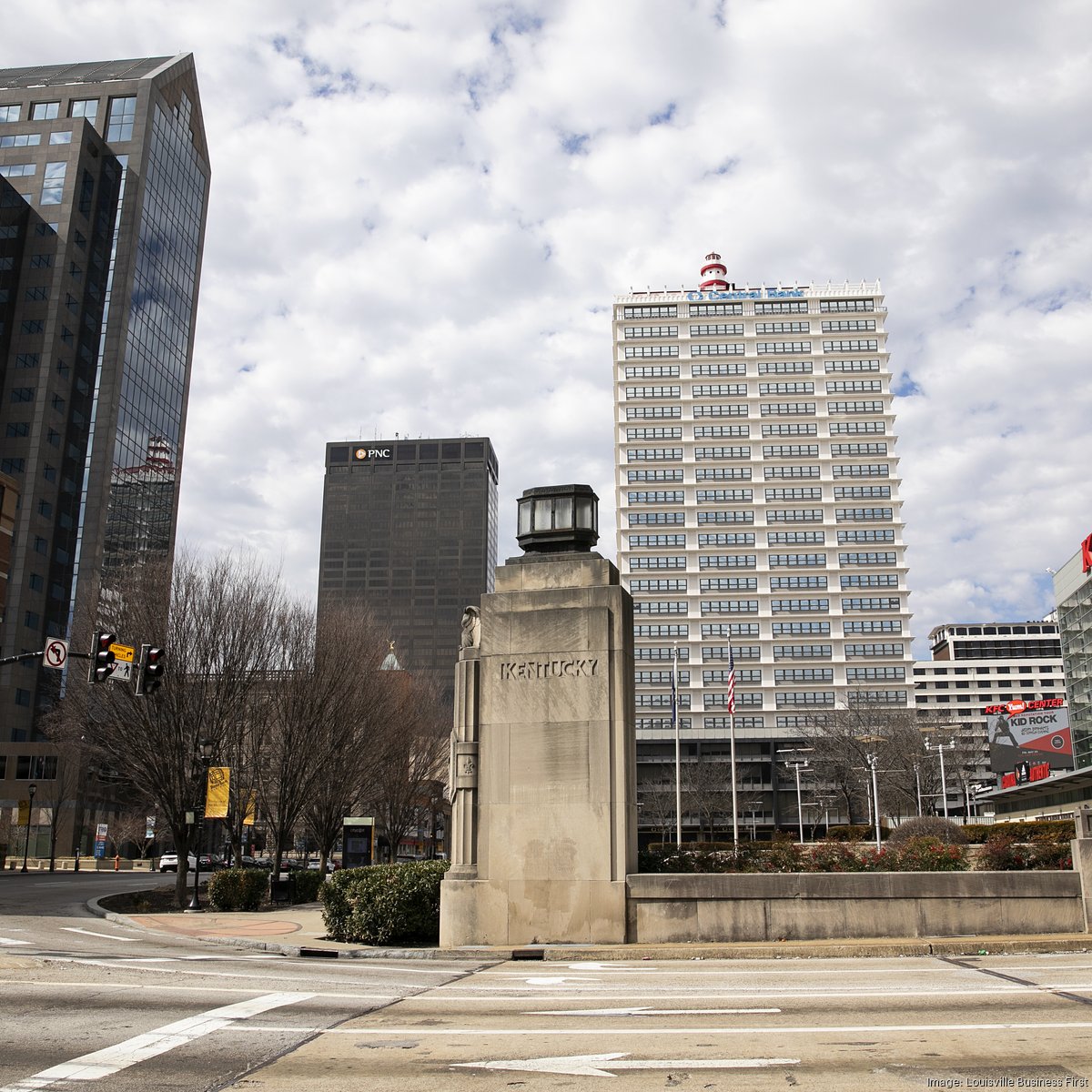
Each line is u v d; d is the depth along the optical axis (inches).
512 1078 304.3
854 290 5580.7
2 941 799.1
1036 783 3260.3
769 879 696.4
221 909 1295.5
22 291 4318.4
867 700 4330.7
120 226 4643.2
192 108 5344.5
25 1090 294.0
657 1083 295.6
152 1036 372.5
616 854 717.9
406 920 774.5
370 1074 312.5
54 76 4997.5
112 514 4362.7
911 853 762.2
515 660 764.6
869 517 5231.3
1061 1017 385.4
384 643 2176.4
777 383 5393.7
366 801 2311.8
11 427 4160.9
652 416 5364.2
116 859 3230.8
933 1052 329.1
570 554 792.9
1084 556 2970.0
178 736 1417.3
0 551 3304.6
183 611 1501.0
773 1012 410.9
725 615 5128.0
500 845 737.0
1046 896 680.4
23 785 3666.3
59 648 1108.5
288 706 1619.1
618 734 735.7
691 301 5492.1
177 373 5039.4
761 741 4926.2
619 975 566.9
